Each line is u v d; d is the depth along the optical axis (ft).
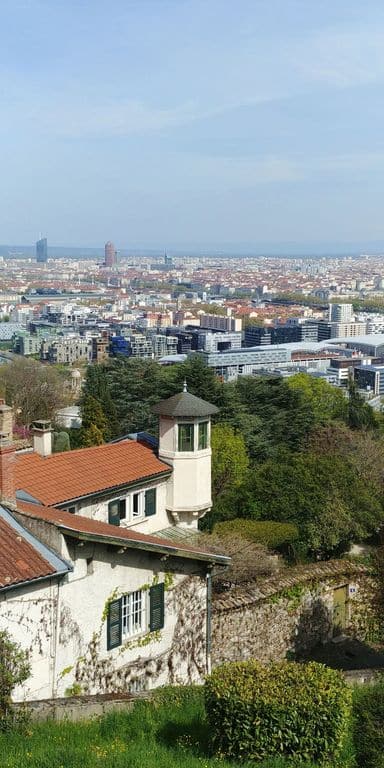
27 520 77.46
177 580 89.10
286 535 148.05
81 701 70.74
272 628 122.21
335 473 163.73
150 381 249.75
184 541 131.44
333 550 156.56
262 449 210.59
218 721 60.29
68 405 363.76
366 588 138.62
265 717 59.06
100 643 79.41
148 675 85.10
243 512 157.89
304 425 233.35
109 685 80.23
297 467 162.30
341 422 247.70
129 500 129.80
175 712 71.31
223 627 113.19
